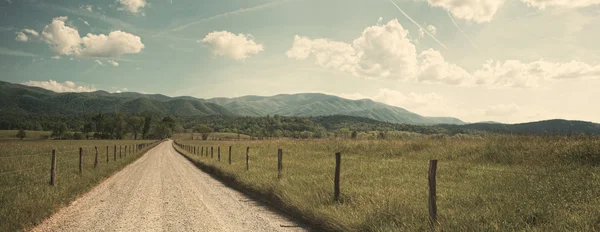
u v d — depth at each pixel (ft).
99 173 58.29
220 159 92.43
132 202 37.19
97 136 513.86
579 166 41.34
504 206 24.84
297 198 31.50
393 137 101.65
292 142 129.49
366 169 53.62
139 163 97.30
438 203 27.91
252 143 160.66
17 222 25.31
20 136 442.50
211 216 30.30
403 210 24.86
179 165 91.25
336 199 31.17
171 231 25.20
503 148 59.26
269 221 28.48
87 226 26.66
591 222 20.38
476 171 46.11
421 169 51.19
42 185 39.83
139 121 549.13
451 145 72.02
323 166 58.29
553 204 24.36
